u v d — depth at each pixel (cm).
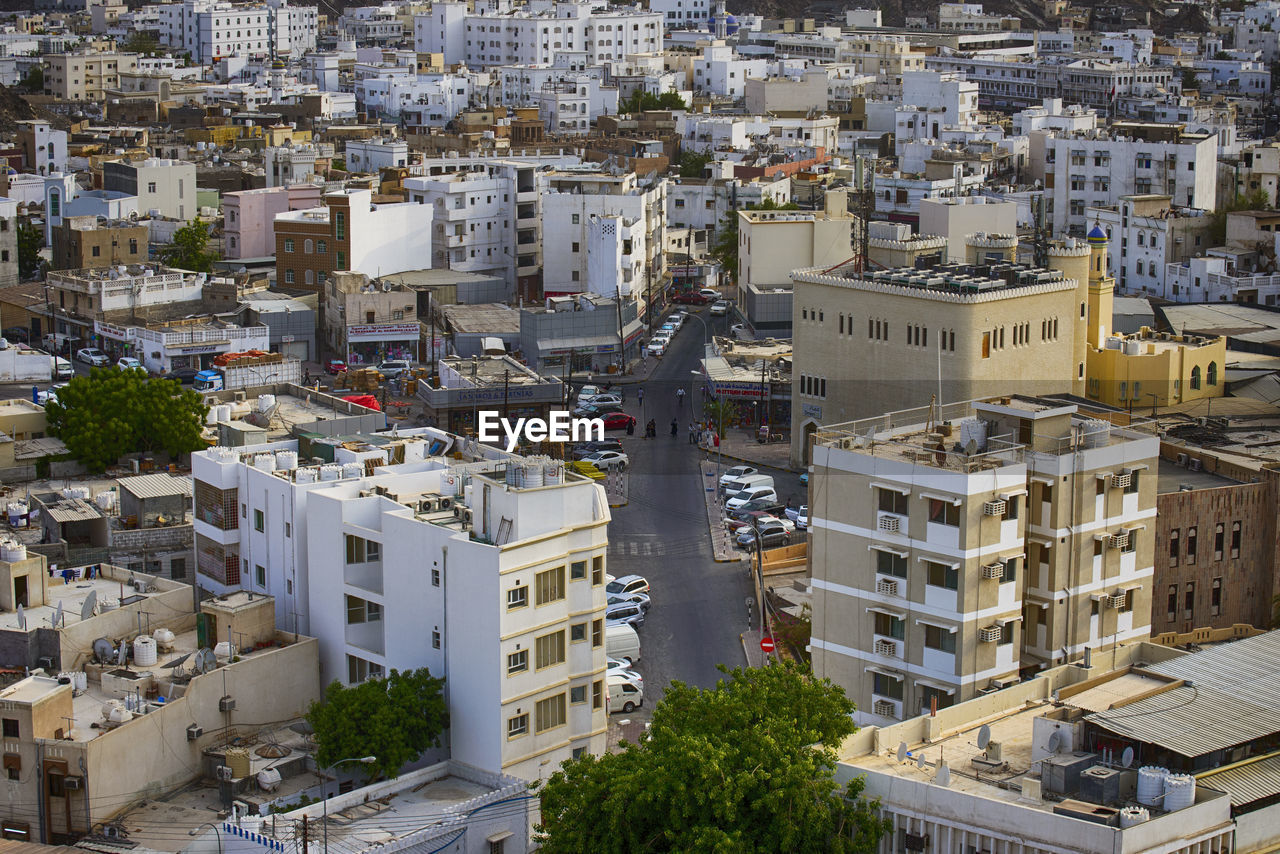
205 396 18688
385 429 16950
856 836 8925
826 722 9706
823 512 11325
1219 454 15262
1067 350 18450
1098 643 11369
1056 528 11025
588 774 9919
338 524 12375
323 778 11562
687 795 9250
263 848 10381
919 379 18212
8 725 11331
